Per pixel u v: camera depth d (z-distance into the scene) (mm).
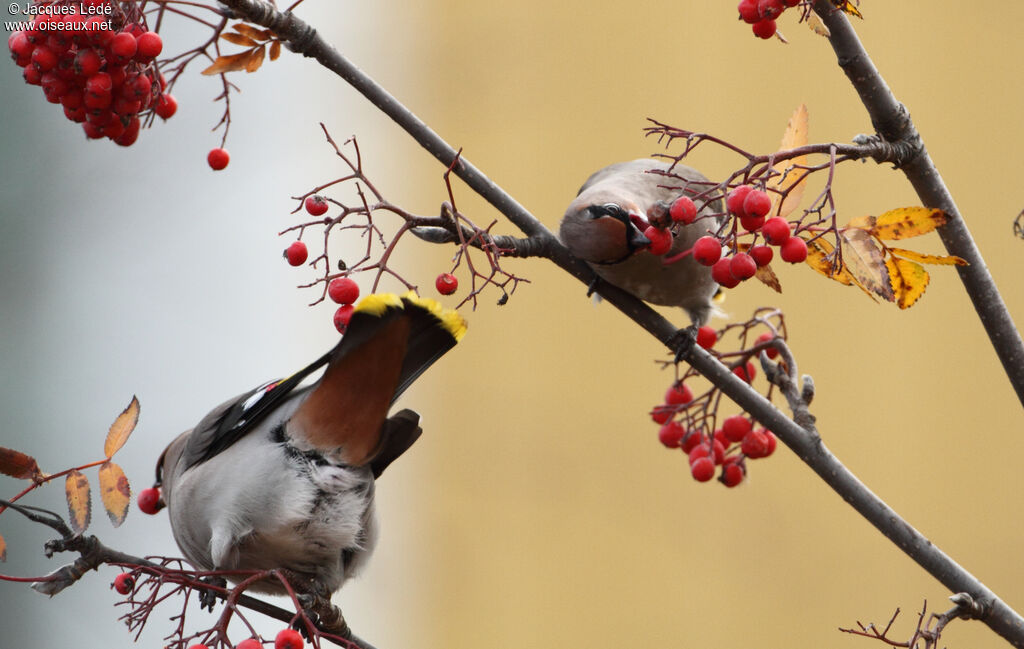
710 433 9891
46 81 7668
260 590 9039
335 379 8148
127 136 8023
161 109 8352
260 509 8359
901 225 6715
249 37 8273
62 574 7199
